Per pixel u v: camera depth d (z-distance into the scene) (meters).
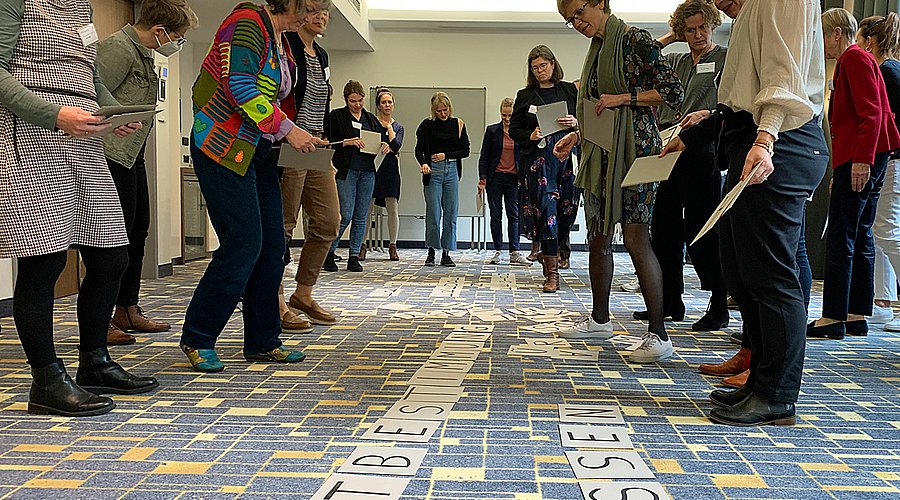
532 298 4.86
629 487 1.59
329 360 2.91
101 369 2.36
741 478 1.66
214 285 2.69
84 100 2.12
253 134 2.59
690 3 3.64
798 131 2.03
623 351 3.12
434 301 4.67
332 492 1.55
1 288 3.99
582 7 2.96
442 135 7.10
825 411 2.24
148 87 3.05
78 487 1.58
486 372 2.71
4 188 1.97
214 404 2.25
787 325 2.05
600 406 2.25
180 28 3.03
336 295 4.92
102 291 2.34
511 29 9.94
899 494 1.58
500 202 7.50
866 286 3.55
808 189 2.04
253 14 2.54
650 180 2.37
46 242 2.01
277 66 2.63
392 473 1.66
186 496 1.54
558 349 3.15
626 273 6.78
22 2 1.99
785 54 1.93
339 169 6.39
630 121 2.89
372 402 2.29
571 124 4.48
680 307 3.91
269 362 2.87
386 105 7.49
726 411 2.10
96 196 2.22
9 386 2.45
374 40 10.05
